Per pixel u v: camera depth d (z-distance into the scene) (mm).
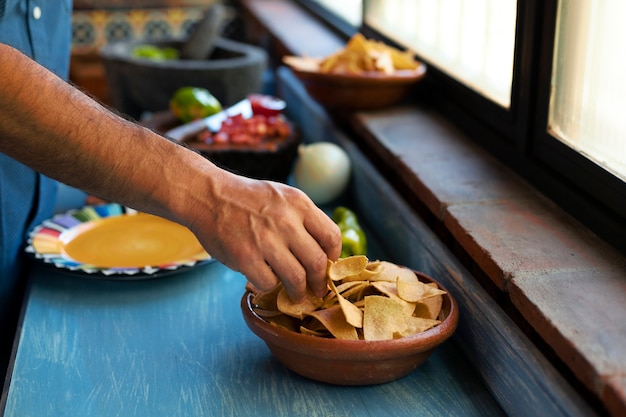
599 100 869
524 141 1039
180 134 1392
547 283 749
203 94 1651
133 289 1016
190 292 1006
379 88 1360
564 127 958
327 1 2402
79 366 833
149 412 750
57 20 1192
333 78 1355
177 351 862
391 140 1239
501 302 839
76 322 928
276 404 758
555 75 965
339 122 1527
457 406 757
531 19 986
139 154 725
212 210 724
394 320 753
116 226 1166
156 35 3227
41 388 791
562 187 938
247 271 720
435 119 1360
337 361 744
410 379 804
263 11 2676
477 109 1224
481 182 1039
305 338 741
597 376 601
